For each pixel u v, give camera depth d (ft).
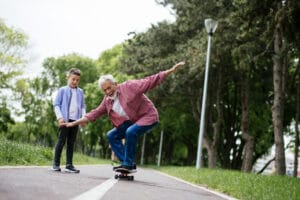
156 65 102.78
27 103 191.11
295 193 27.91
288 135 127.34
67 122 29.81
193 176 50.16
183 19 95.96
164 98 115.34
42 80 205.05
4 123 189.26
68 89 30.27
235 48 71.10
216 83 108.88
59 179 20.12
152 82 26.35
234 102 125.08
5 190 12.67
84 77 211.20
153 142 199.52
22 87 157.69
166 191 22.04
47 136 199.82
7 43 150.61
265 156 154.71
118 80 161.17
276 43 67.36
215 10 91.81
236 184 33.76
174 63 99.30
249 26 53.88
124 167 26.45
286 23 46.57
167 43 106.22
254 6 50.57
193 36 100.99
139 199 15.84
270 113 128.16
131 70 110.11
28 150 39.40
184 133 152.97
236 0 53.52
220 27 84.23
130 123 26.66
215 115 134.41
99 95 174.81
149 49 107.24
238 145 136.26
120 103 26.35
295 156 91.45
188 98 116.47
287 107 114.32
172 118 142.92
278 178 42.73
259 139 138.82
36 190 13.82
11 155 32.42
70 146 29.96
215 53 87.66
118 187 19.90
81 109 30.60
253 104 117.29
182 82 100.12
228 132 130.21
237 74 104.32
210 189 33.37
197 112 116.88
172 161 213.66
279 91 68.03
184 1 95.50
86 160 75.77
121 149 27.09
